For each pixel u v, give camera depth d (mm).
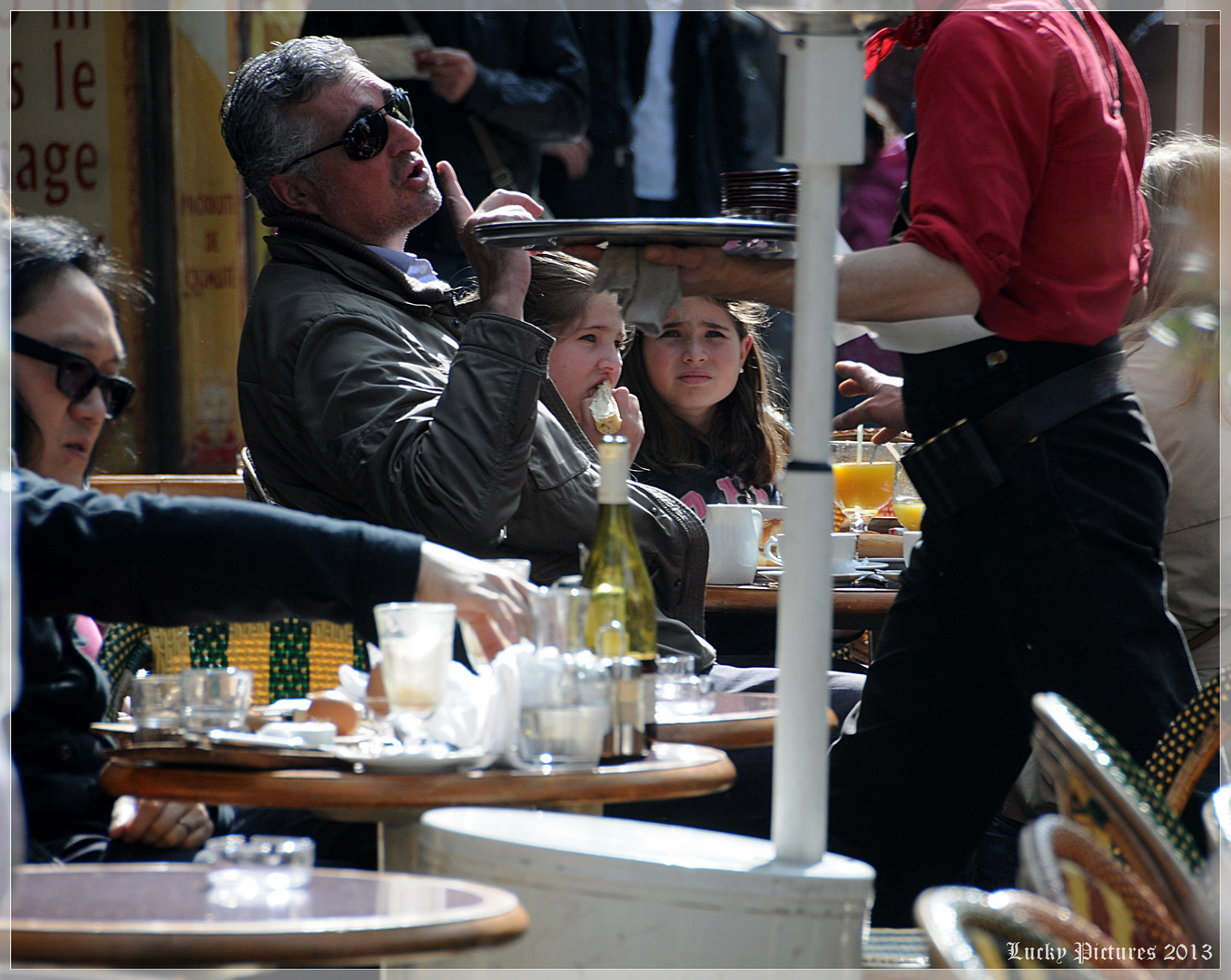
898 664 9375
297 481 10703
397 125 11344
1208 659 10750
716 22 21234
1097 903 4598
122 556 5629
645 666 7297
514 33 19234
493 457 9844
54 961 3623
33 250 7293
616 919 5227
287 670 9039
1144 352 10703
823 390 5445
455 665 6371
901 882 9570
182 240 21547
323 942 3719
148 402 21578
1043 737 5383
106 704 7648
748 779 9570
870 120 21594
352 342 10477
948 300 8125
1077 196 8312
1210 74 12625
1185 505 10688
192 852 7176
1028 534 8438
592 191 20344
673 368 13938
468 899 4199
